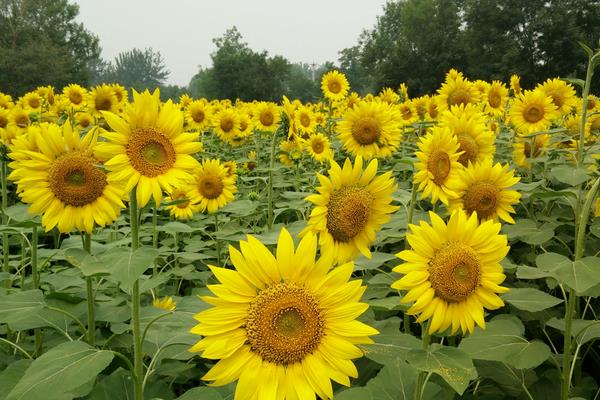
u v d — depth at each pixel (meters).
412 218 4.72
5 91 55.69
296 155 8.81
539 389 3.65
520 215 6.49
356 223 3.42
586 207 3.36
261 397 2.30
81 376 2.40
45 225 3.46
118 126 3.00
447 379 2.34
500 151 8.82
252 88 79.25
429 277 2.80
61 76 59.28
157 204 3.01
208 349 2.30
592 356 4.30
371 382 3.06
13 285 5.17
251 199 7.29
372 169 3.46
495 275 2.82
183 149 3.11
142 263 2.59
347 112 6.62
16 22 77.94
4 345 3.95
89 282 3.37
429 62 64.88
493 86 10.22
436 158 4.32
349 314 2.41
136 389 2.89
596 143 7.51
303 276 2.43
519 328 3.41
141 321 3.46
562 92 9.18
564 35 49.97
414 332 4.77
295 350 2.35
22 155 3.44
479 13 55.31
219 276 2.34
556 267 3.07
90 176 3.44
